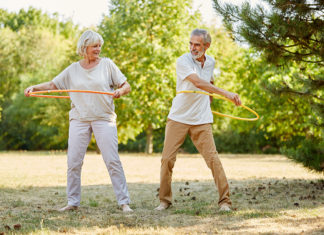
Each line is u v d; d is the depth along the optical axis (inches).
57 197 197.2
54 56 1283.2
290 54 208.2
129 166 432.8
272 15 185.0
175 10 770.2
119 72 163.3
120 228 121.4
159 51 724.0
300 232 113.7
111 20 756.6
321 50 191.8
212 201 183.6
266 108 672.4
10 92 1284.4
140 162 506.0
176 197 199.8
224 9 195.2
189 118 159.3
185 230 120.0
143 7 774.5
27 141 1170.6
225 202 157.6
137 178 299.6
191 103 159.3
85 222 133.6
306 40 199.0
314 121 229.1
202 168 413.7
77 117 158.4
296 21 187.5
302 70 221.6
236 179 289.1
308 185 234.7
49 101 893.2
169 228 121.9
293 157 235.3
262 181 268.7
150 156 704.4
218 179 158.1
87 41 154.9
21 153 783.1
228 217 139.6
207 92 161.2
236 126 829.8
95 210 158.4
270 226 123.3
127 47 735.7
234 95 149.3
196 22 799.7
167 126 164.2
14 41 1328.7
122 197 157.9
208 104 162.9
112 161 157.2
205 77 162.7
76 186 159.3
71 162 157.2
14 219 138.1
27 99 1079.6
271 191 213.0
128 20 759.7
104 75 159.3
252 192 211.8
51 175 311.9
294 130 660.7
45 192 214.7
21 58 1306.6
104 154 157.6
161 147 1085.1
